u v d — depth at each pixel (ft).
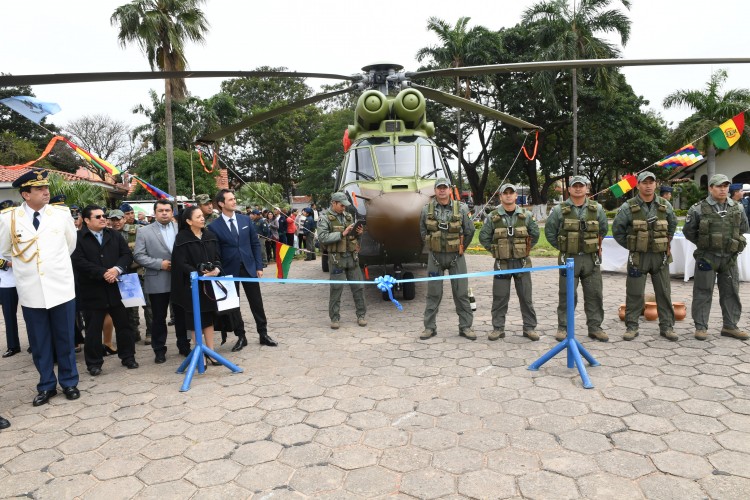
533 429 10.80
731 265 16.52
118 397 13.79
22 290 13.41
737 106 82.17
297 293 29.66
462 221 18.15
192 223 15.49
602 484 8.65
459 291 18.30
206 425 11.70
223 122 122.31
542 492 8.50
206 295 15.44
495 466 9.39
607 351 15.93
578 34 80.18
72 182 39.34
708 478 8.67
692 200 103.76
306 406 12.57
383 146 24.52
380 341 18.34
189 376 14.38
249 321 22.63
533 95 98.02
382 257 23.21
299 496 8.71
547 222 17.67
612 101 91.91
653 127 108.58
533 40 93.97
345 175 25.64
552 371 14.33
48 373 13.75
